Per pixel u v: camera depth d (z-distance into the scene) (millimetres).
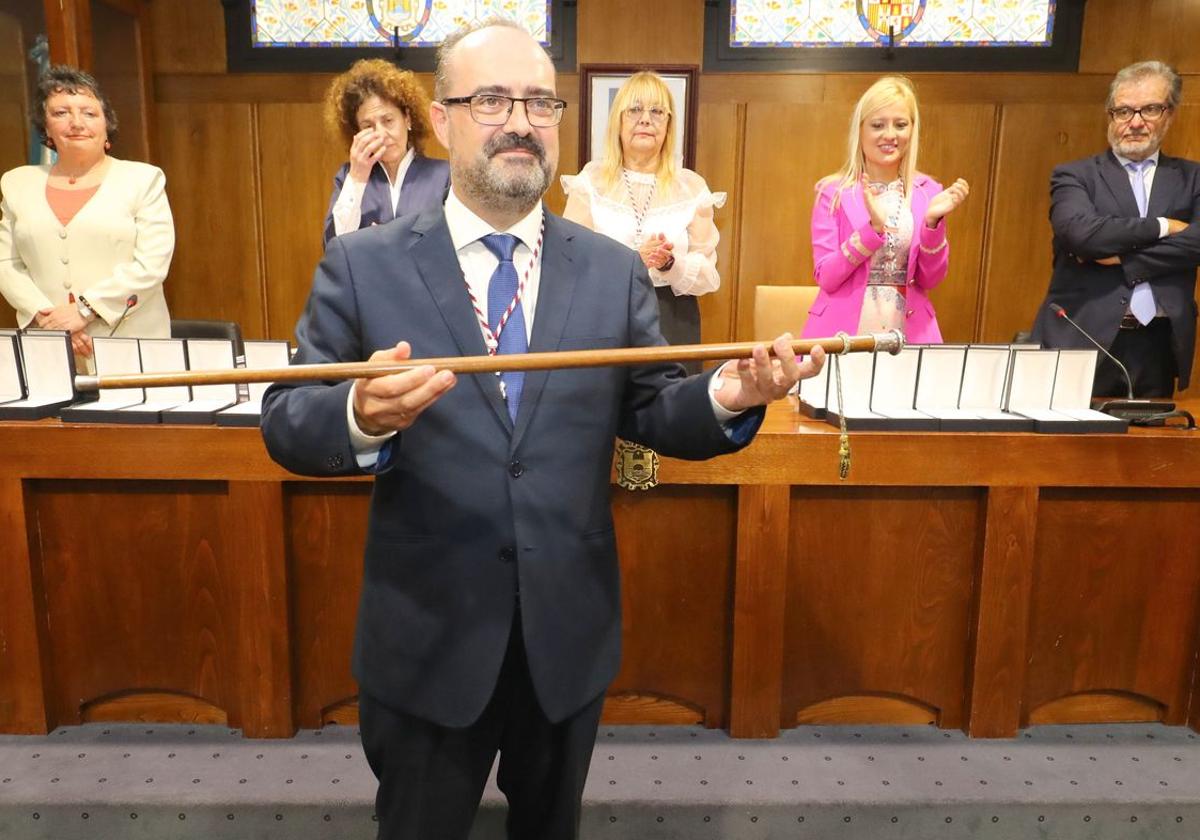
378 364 1026
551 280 1235
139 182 2545
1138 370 2379
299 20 3955
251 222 4137
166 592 1882
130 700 1938
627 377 1310
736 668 1894
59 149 2508
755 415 1170
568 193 2693
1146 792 1770
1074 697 2004
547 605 1197
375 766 1315
